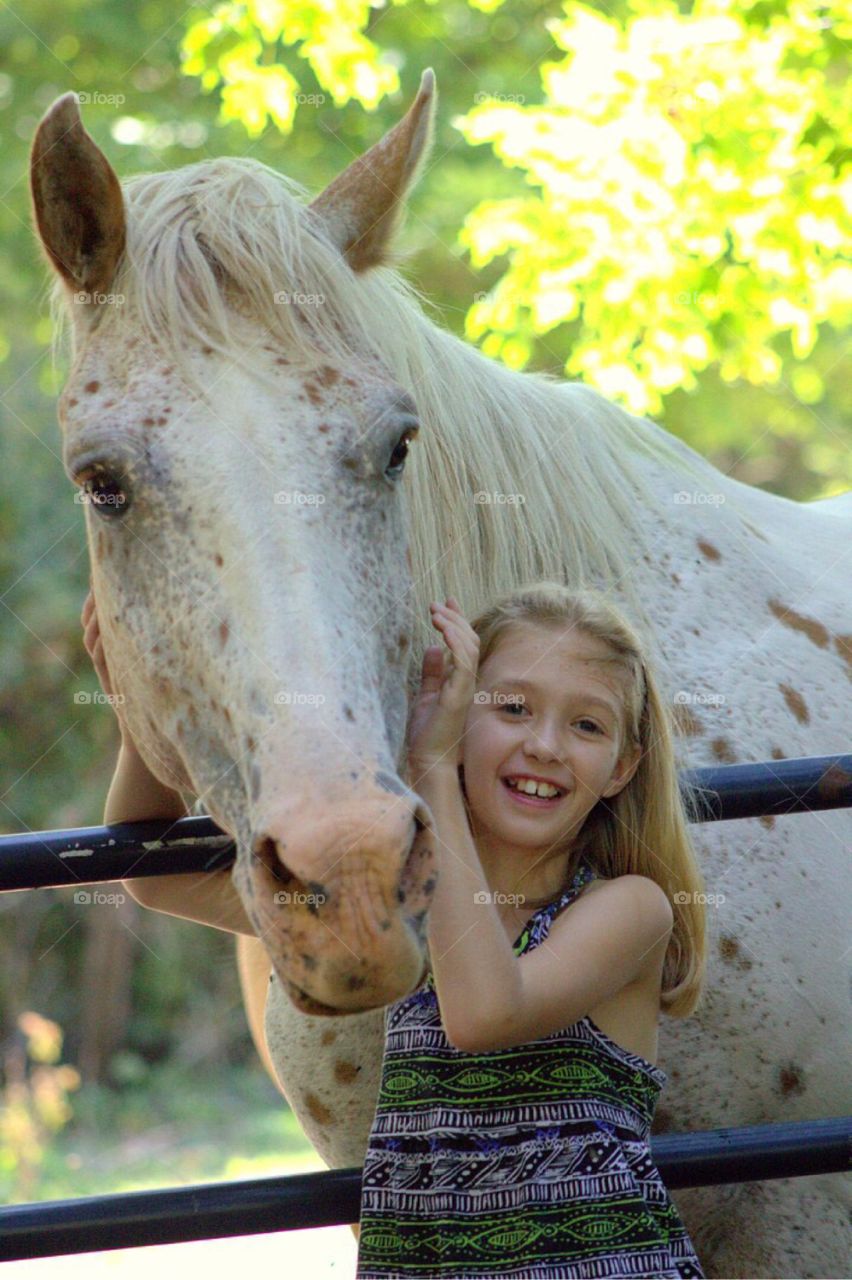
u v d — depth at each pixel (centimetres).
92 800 1173
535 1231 206
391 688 217
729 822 280
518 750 225
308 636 197
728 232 685
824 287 669
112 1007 1195
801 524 377
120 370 217
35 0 1017
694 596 304
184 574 207
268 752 193
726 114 605
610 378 654
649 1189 213
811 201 614
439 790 221
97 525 227
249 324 218
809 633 320
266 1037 292
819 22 612
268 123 1014
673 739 270
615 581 289
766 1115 273
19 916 1204
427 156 255
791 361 1143
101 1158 913
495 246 678
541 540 282
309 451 209
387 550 219
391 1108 222
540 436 294
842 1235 268
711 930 267
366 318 236
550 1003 212
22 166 1024
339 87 695
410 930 187
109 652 237
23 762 1182
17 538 1148
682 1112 267
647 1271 202
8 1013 1183
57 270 231
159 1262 670
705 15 630
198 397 211
